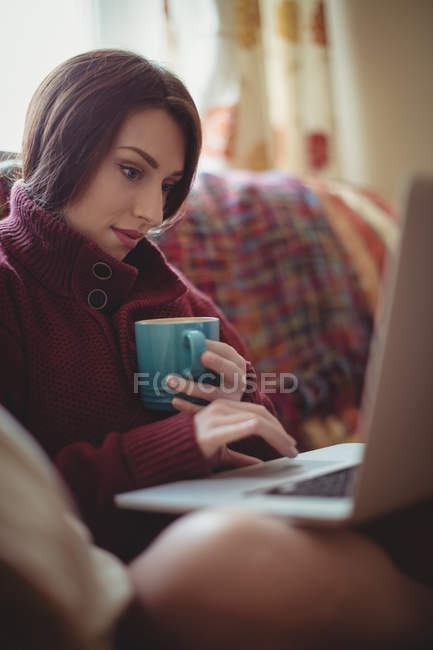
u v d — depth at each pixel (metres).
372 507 0.48
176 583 0.45
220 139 1.64
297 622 0.43
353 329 1.42
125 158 0.84
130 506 0.56
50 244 0.85
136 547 0.68
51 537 0.42
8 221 0.91
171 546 0.47
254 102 1.67
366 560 0.48
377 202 1.68
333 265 1.43
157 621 0.45
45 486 0.45
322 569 0.45
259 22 1.67
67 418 0.81
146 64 0.87
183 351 0.75
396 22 2.09
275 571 0.44
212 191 1.34
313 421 1.32
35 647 0.41
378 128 2.10
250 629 0.43
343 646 0.44
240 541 0.45
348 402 1.38
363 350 1.43
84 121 0.84
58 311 0.87
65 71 0.88
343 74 2.03
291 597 0.43
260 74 1.68
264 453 0.91
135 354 0.88
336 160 1.91
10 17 1.46
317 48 1.84
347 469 0.66
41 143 0.90
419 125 2.17
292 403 1.29
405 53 2.12
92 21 1.59
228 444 0.91
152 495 0.58
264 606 0.43
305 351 1.34
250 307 1.28
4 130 1.47
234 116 1.64
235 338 1.10
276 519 0.50
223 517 0.47
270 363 1.27
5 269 0.84
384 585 0.48
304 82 1.85
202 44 1.61
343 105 2.03
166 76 0.88
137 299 0.95
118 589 0.46
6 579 0.39
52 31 1.53
